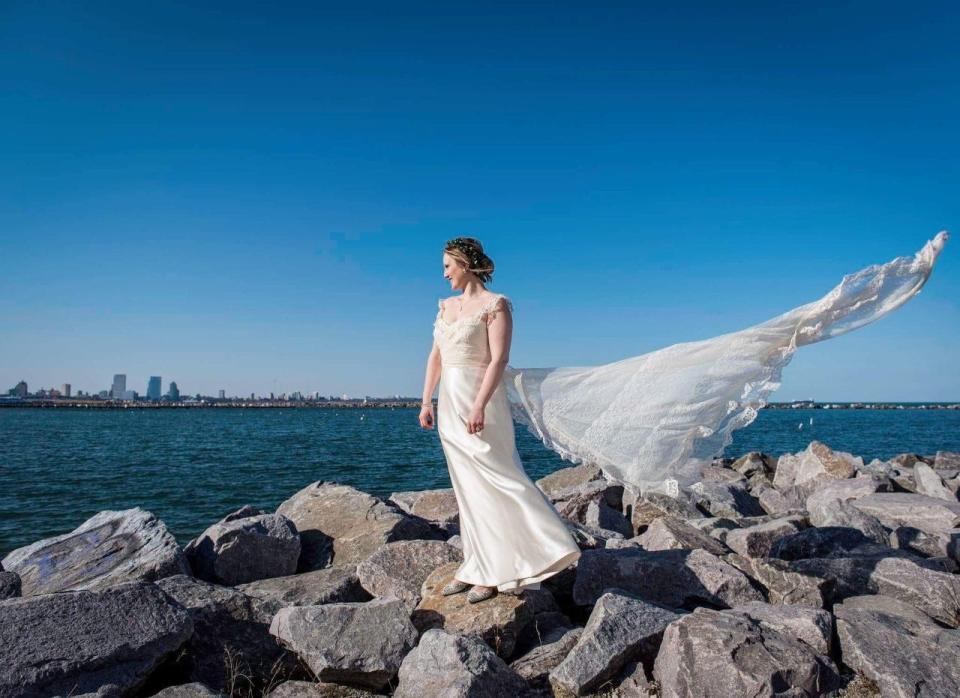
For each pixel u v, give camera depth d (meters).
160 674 4.07
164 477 24.72
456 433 4.53
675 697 3.52
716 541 5.92
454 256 4.57
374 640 4.00
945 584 4.78
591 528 7.07
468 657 3.60
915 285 4.43
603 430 5.00
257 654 4.30
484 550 4.43
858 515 7.10
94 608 3.89
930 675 3.70
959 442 48.50
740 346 4.77
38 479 24.00
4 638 3.55
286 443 47.66
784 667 3.58
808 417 140.50
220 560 5.87
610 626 3.99
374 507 7.31
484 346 4.54
